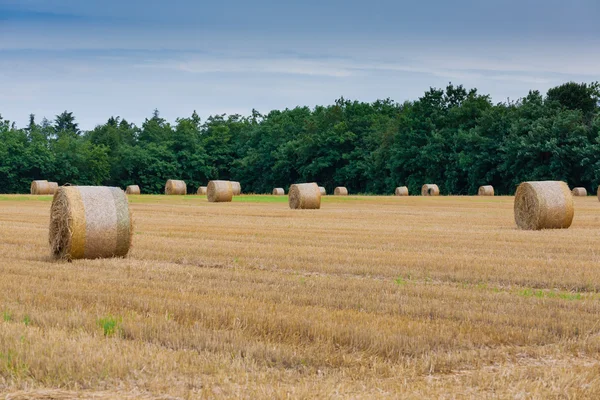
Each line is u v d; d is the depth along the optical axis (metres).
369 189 132.62
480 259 22.67
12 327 12.29
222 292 16.41
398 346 11.70
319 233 32.19
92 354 10.71
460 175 117.00
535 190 34.53
